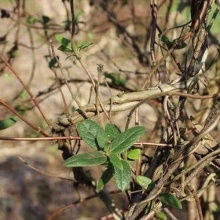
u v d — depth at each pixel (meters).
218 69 1.33
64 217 2.87
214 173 1.07
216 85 1.31
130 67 1.86
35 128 1.07
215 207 1.45
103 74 1.46
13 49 1.66
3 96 3.00
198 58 1.07
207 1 1.04
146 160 1.12
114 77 1.44
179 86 1.06
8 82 3.13
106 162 0.94
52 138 1.05
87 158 0.93
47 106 2.31
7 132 3.21
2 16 1.68
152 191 1.00
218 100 1.00
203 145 1.02
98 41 1.93
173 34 1.44
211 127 0.97
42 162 3.32
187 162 1.10
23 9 1.69
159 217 1.29
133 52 1.78
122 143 0.94
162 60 1.06
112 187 2.22
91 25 1.88
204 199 1.45
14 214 3.02
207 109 1.36
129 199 1.08
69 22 1.45
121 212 1.31
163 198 0.99
